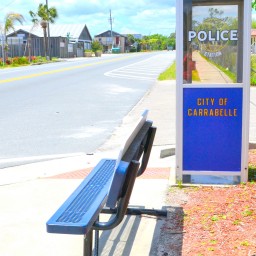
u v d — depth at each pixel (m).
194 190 5.02
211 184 5.18
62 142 8.33
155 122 9.96
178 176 5.19
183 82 5.03
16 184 5.60
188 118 5.06
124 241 3.81
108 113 11.90
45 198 5.02
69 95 16.55
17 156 7.31
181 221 4.14
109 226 3.11
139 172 4.28
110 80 23.67
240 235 3.74
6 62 46.12
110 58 66.75
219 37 4.96
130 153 3.13
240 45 4.96
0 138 8.77
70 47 75.56
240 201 4.53
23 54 64.00
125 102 14.24
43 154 7.42
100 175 3.97
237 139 5.05
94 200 3.30
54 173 6.20
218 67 4.99
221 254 3.43
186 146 5.12
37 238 3.95
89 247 3.15
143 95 16.31
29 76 27.12
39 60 53.66
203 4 4.91
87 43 87.31
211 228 3.92
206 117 5.04
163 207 4.50
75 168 6.47
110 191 2.88
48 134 9.10
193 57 4.99
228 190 4.94
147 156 4.27
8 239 3.95
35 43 70.81
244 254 3.41
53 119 10.98
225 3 4.90
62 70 33.59
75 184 5.54
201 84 4.96
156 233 3.92
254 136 7.92
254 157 6.31
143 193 4.96
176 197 4.80
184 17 4.96
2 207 4.75
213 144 5.08
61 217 2.96
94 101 14.62
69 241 3.88
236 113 4.99
